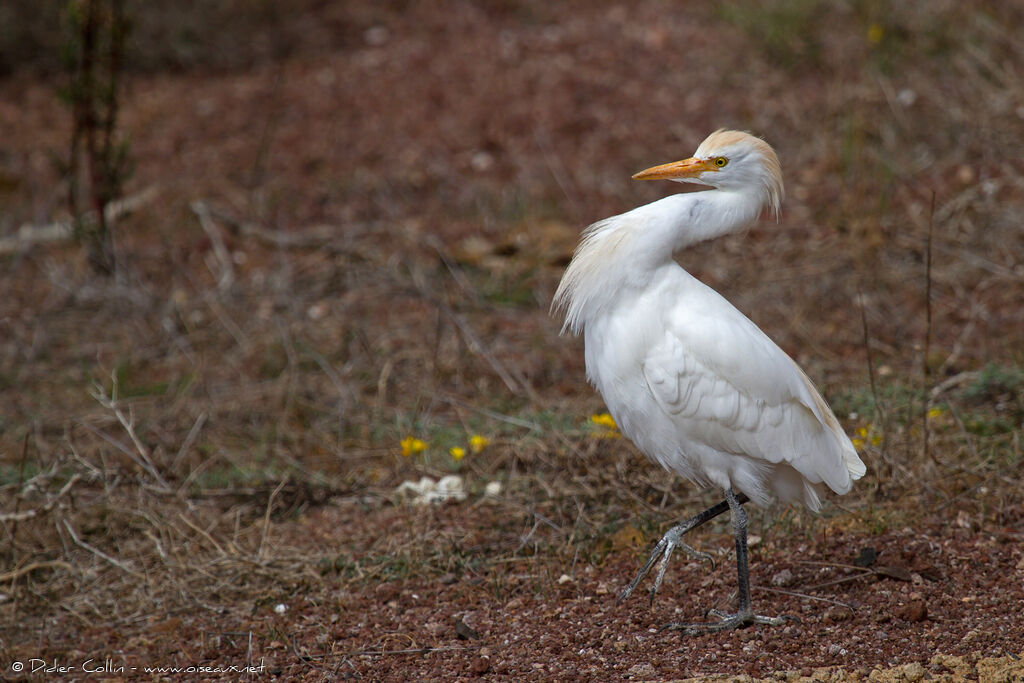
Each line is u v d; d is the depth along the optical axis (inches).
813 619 271.6
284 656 274.4
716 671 246.5
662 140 650.2
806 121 642.2
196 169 665.6
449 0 858.8
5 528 331.6
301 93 751.7
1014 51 643.5
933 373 412.2
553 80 725.3
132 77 792.3
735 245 546.3
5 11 811.4
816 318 476.1
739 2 765.3
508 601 293.7
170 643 286.5
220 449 402.3
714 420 267.4
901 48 671.1
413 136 685.3
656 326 267.9
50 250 589.6
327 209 616.7
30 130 727.7
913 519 319.0
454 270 544.1
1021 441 355.9
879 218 534.3
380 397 434.3
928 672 240.8
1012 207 524.1
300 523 354.9
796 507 334.0
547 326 494.6
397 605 296.5
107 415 427.5
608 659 258.2
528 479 364.8
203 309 526.9
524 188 618.8
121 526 355.9
